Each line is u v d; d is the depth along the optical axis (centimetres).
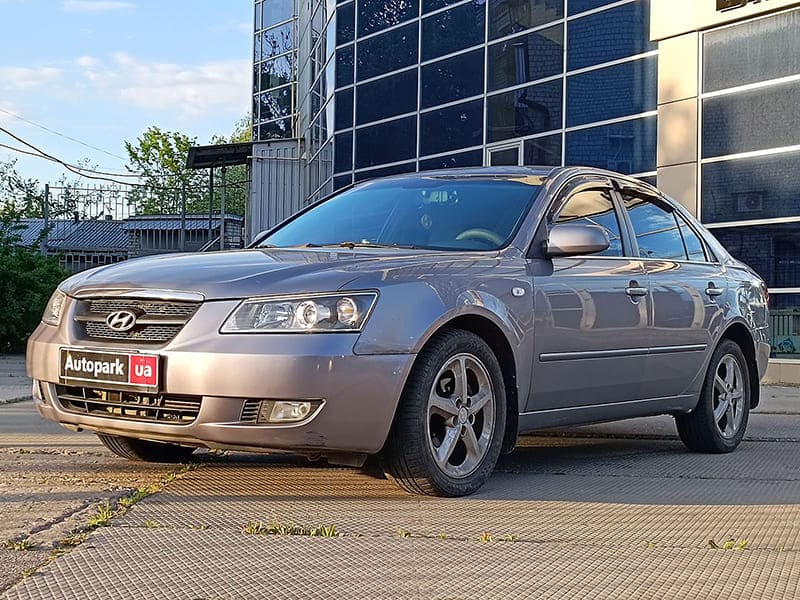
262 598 285
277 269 430
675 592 301
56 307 468
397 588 298
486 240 498
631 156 1501
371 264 437
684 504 443
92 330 443
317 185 2378
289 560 326
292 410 405
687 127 1398
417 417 423
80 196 2438
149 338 423
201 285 421
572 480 503
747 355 674
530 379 483
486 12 1758
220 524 377
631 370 548
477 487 453
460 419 446
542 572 320
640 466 559
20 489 434
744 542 363
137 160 6762
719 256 663
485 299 456
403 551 341
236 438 406
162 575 306
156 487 446
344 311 410
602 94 1544
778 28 1297
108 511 387
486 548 349
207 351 406
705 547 359
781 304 1291
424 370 425
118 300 437
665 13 1420
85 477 469
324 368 402
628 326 542
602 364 526
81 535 352
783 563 338
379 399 411
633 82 1500
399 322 418
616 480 505
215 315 412
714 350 620
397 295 423
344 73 2131
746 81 1331
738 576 320
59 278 1631
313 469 508
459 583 305
